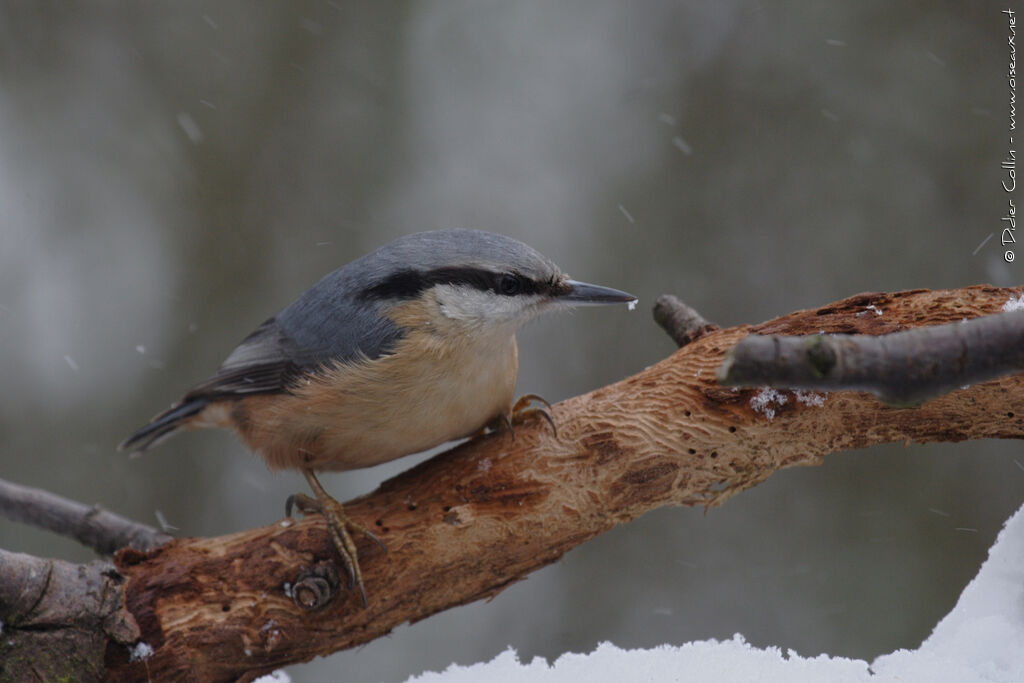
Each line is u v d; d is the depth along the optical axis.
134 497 11.59
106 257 12.27
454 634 10.52
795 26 12.30
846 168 11.68
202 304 12.42
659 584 10.54
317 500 4.82
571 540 4.87
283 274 12.55
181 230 12.56
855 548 10.38
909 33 11.87
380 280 5.48
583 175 12.30
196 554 4.55
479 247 5.60
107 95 12.80
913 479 10.52
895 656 4.27
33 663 4.18
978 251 11.04
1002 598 4.36
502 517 4.75
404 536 4.67
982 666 4.12
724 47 12.48
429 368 5.25
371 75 13.25
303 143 13.00
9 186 12.17
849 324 4.74
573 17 13.09
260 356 5.64
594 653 4.58
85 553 10.67
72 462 11.59
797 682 4.15
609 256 11.82
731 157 12.05
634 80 12.62
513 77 13.08
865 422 4.66
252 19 13.33
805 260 11.41
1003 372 2.88
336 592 4.52
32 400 11.68
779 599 10.27
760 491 10.77
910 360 2.89
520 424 5.18
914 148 11.58
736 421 4.75
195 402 6.28
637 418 4.87
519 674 4.47
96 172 12.48
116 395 11.89
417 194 12.69
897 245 11.26
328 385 5.29
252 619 4.45
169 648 4.34
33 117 12.51
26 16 12.81
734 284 11.53
